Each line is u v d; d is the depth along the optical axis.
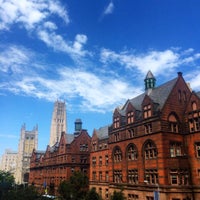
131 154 57.41
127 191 56.06
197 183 46.91
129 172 57.16
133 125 57.75
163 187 46.44
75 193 64.75
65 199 65.31
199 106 49.66
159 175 47.88
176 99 53.59
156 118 50.75
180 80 55.72
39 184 122.62
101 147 78.50
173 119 51.97
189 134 50.62
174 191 45.97
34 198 29.56
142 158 53.12
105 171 73.44
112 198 50.41
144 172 52.06
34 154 141.38
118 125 64.31
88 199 56.16
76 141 97.81
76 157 95.94
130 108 60.22
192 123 50.72
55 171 104.94
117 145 62.69
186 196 46.25
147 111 54.22
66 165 94.25
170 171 47.66
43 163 122.88
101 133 83.44
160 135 49.09
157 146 49.44
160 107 52.41
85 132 100.88
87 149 98.81
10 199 27.64
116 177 61.69
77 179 67.94
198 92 55.94
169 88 55.28
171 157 48.22
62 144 101.62
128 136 59.25
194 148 48.91
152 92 62.12
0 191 28.22
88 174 95.81
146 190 50.53
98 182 75.50
